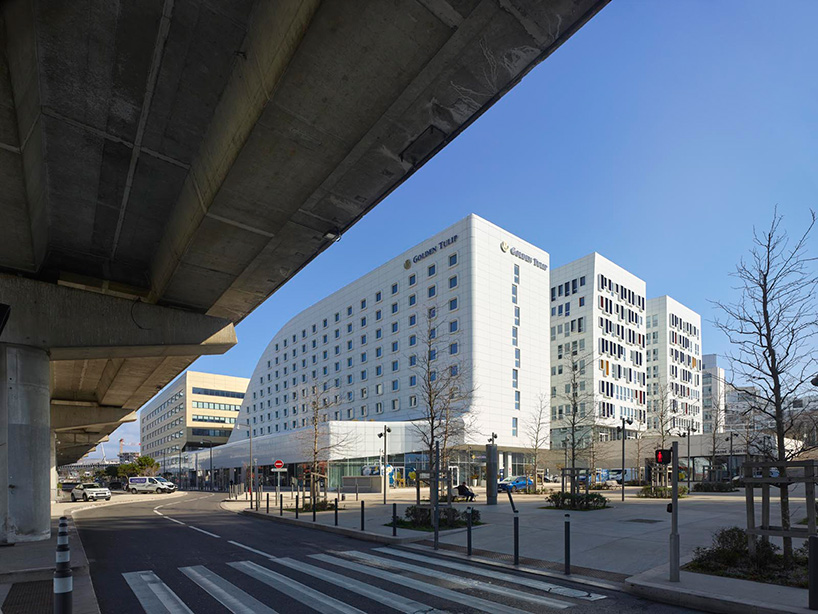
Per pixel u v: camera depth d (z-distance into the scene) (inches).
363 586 340.2
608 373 2854.3
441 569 395.5
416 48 292.4
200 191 447.2
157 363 1046.4
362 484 1964.8
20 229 525.0
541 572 374.6
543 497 1341.0
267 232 486.6
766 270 430.3
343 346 3038.9
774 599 279.9
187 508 1198.9
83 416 1541.6
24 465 548.1
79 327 611.8
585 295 2871.6
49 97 370.9
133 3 305.3
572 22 293.0
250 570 397.7
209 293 646.5
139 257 655.1
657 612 282.0
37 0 298.5
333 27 274.8
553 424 2913.4
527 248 2581.2
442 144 404.8
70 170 461.1
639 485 1881.2
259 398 4069.9
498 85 342.0
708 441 2130.9
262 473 2834.6
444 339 2343.8
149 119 402.0
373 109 337.7
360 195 472.7
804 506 876.6
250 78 336.5
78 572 389.7
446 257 2417.6
